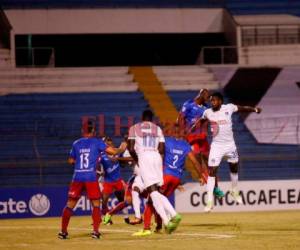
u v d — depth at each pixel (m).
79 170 34.12
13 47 81.25
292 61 85.56
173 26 88.38
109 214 44.56
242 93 81.94
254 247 29.05
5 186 68.50
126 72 83.38
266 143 75.12
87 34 90.75
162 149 34.28
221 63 90.19
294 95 82.00
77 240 33.75
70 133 74.19
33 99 78.88
